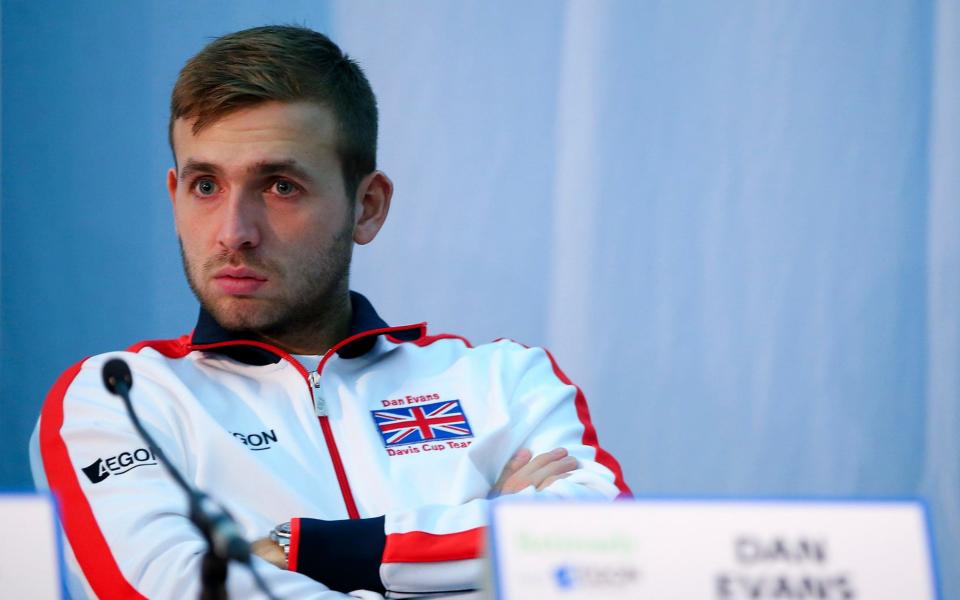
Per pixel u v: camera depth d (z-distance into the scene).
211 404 5.25
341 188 5.37
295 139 5.12
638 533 2.67
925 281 7.61
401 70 7.62
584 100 7.66
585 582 2.62
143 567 4.37
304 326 5.55
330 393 5.46
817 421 7.62
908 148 7.65
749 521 2.72
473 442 5.39
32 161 7.20
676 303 7.65
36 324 7.16
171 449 4.95
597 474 5.21
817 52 7.68
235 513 4.88
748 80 7.68
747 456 7.60
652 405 7.62
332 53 5.48
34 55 7.22
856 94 7.67
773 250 7.66
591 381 7.61
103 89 7.29
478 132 7.66
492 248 7.64
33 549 2.79
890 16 7.66
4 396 7.09
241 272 5.11
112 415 4.98
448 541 4.64
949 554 7.52
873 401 7.60
